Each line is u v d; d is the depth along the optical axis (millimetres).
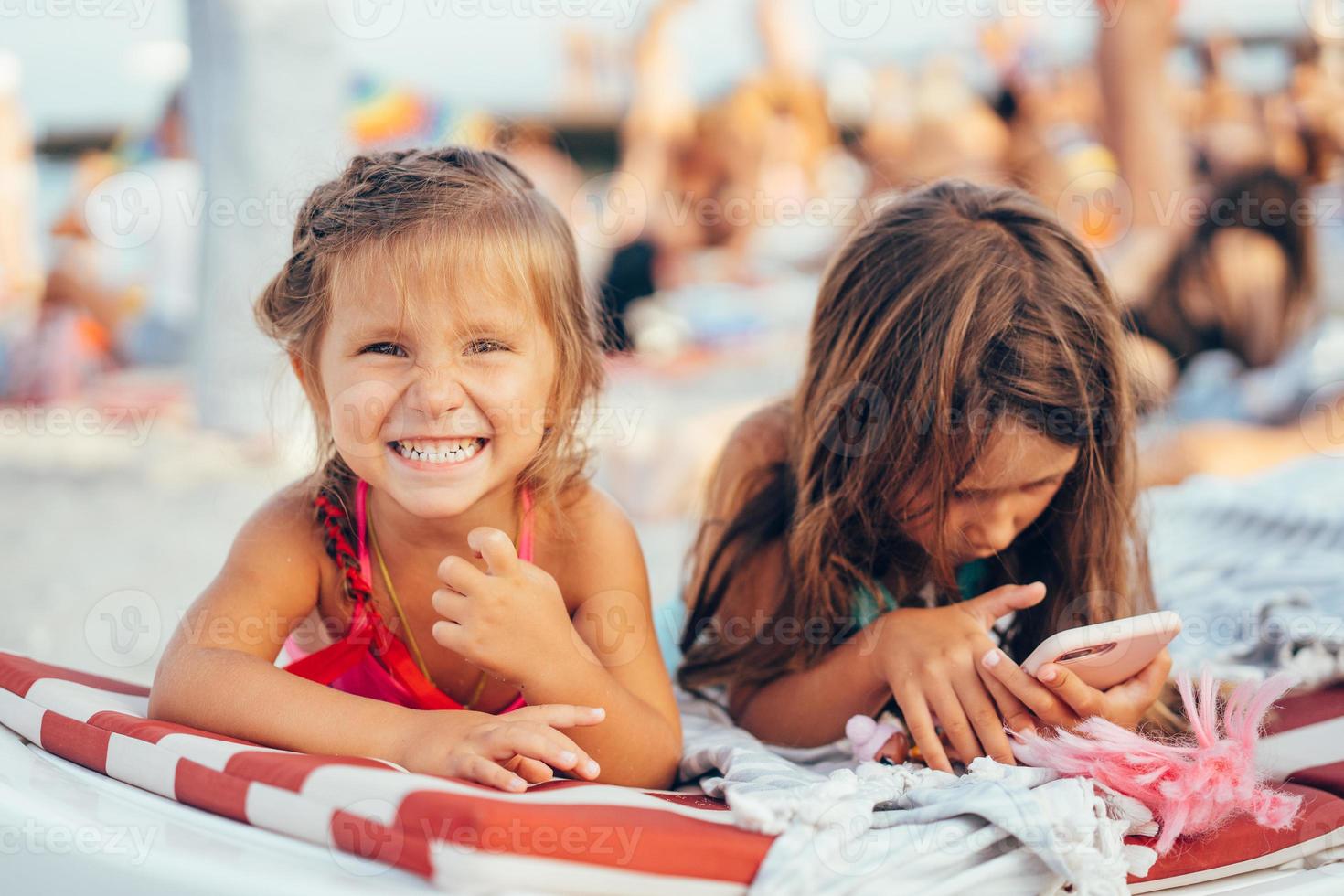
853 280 1101
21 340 3854
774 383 3469
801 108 4508
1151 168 3482
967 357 998
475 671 1022
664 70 4559
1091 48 3727
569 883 663
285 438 1253
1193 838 810
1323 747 972
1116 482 1090
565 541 1019
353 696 863
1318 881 811
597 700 901
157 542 2475
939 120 4098
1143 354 1907
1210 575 1415
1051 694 908
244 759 759
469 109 4664
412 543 982
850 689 1027
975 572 1140
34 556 2365
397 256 877
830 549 1071
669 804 792
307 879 663
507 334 908
